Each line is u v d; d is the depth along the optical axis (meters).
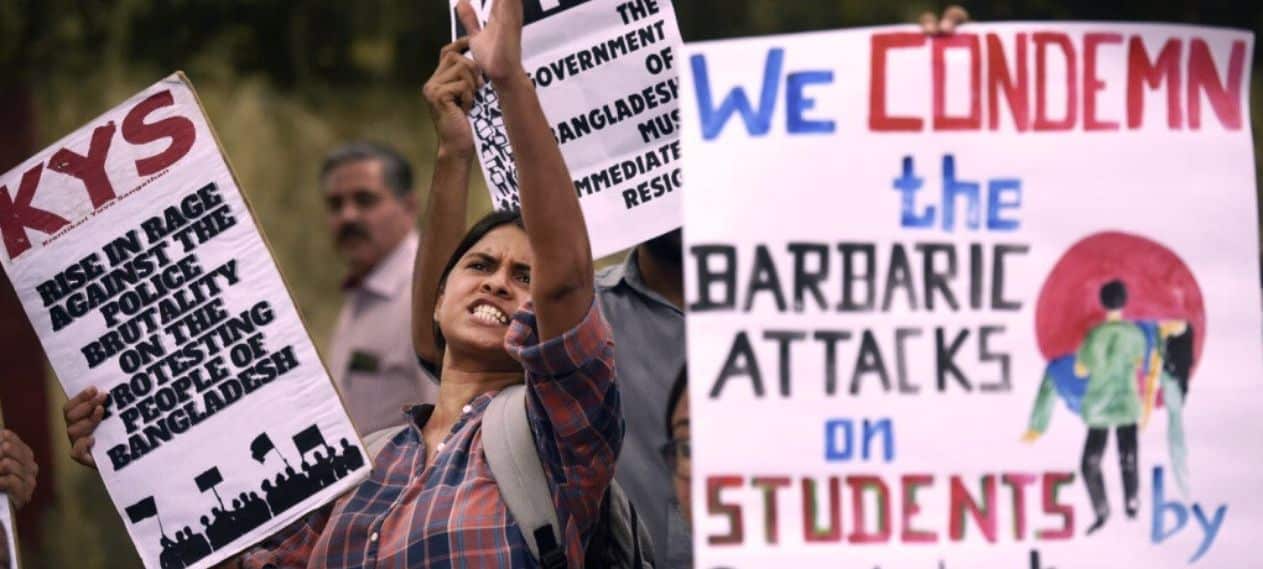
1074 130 4.70
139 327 5.55
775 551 4.62
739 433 4.63
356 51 12.63
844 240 4.66
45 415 11.44
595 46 6.05
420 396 8.26
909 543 4.62
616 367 6.19
